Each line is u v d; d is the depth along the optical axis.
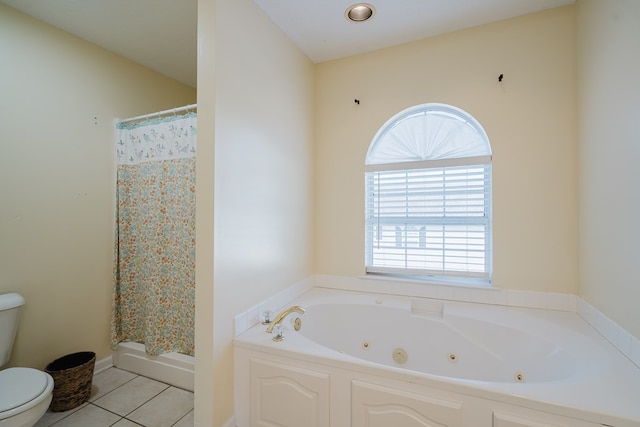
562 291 1.75
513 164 1.84
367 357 1.97
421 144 2.13
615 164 1.28
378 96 2.18
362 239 2.24
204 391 1.36
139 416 1.67
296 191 2.10
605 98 1.36
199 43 1.38
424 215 2.14
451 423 1.09
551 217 1.76
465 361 1.73
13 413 1.21
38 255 1.84
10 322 1.63
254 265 1.64
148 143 2.12
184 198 1.98
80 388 1.76
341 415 1.27
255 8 1.65
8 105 1.71
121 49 2.23
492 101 1.88
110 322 2.23
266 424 1.41
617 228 1.27
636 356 1.15
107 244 2.21
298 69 2.13
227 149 1.42
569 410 0.95
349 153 2.28
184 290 1.98
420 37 2.03
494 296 1.88
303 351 1.35
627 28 1.17
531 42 1.79
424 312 1.98
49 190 1.89
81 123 2.06
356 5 1.70
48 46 1.89
